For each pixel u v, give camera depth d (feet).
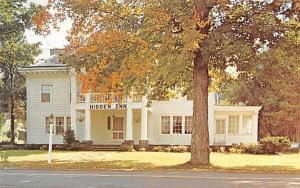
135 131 137.80
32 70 141.90
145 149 123.65
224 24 65.57
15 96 158.10
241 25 64.90
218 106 137.39
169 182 47.55
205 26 65.05
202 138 71.72
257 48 67.46
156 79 70.54
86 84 68.90
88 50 68.44
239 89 151.33
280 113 146.30
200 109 72.02
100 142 139.95
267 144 116.37
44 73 142.51
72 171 59.93
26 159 85.76
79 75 71.97
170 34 63.05
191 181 48.55
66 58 69.92
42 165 69.87
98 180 49.16
